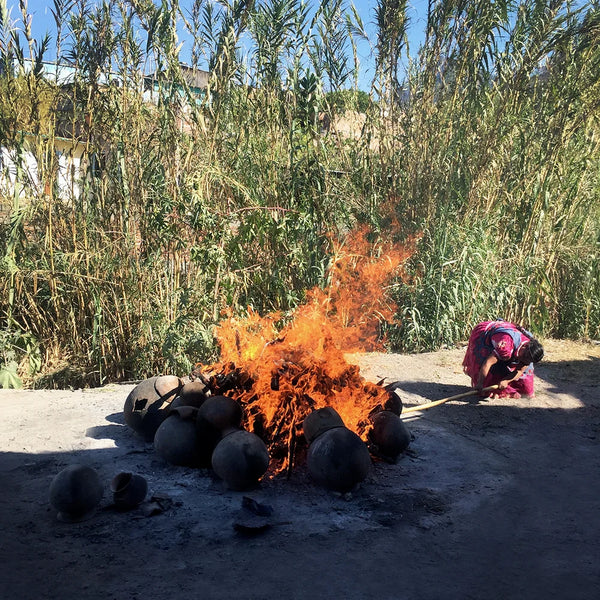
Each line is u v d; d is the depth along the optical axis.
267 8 7.49
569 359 7.37
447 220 8.07
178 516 3.49
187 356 6.61
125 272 6.82
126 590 2.80
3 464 4.20
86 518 3.46
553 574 3.00
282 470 4.09
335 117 8.31
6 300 7.04
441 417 5.37
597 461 4.52
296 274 7.65
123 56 6.88
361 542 3.25
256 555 3.10
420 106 8.30
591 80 8.09
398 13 7.90
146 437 4.58
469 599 2.78
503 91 8.34
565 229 8.40
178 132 7.16
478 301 7.77
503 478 4.15
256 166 7.65
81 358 6.91
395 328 7.82
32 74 6.69
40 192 6.89
